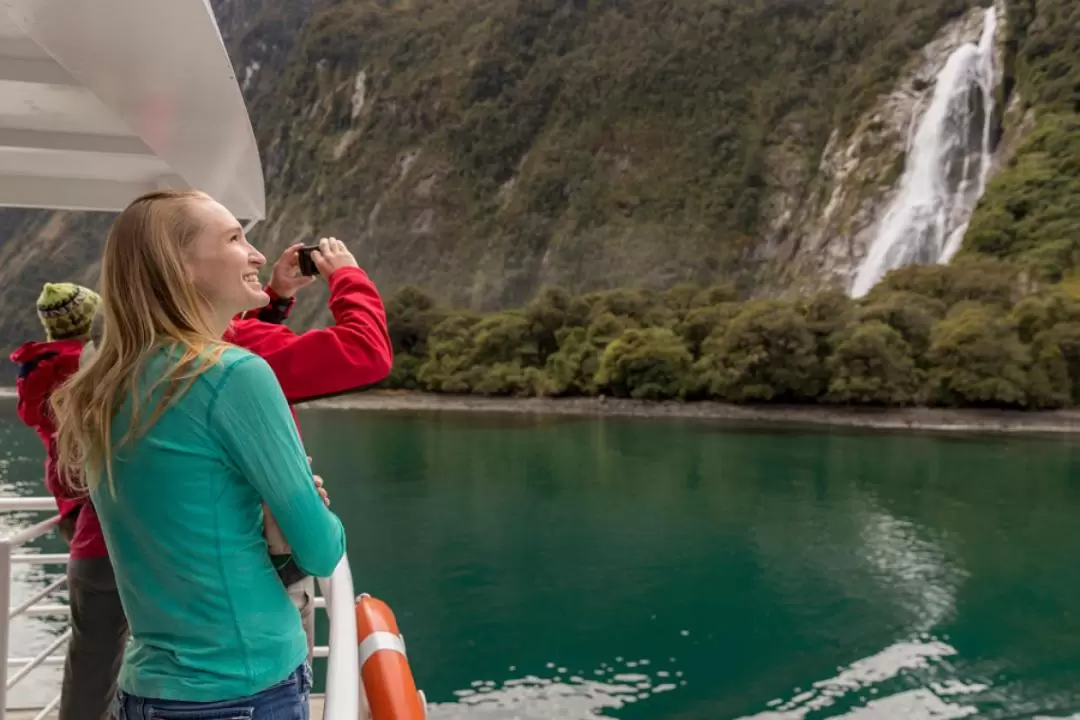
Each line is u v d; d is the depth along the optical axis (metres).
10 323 112.75
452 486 25.56
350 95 99.06
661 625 12.69
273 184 104.50
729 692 9.99
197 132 3.12
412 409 50.38
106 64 2.40
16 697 8.70
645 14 79.94
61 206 4.34
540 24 85.31
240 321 1.79
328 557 1.30
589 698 9.95
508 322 55.16
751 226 66.38
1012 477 25.16
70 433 1.31
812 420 40.06
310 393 1.66
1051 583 14.56
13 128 3.45
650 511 21.39
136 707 1.22
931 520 19.77
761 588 14.55
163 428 1.20
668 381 46.28
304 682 1.34
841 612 13.20
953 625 12.46
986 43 54.66
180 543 1.19
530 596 14.27
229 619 1.22
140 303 1.28
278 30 123.75
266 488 1.23
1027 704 9.57
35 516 21.91
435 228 83.69
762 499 22.59
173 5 2.12
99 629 2.12
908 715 9.35
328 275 1.87
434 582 15.23
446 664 11.11
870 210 57.94
